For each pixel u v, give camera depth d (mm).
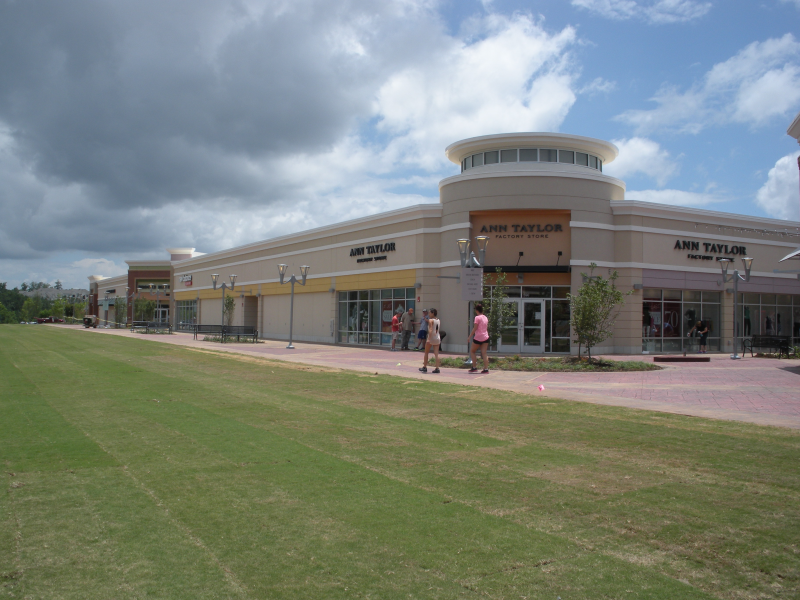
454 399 11523
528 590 3689
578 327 19219
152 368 17172
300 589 3691
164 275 73562
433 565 4039
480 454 7109
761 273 30156
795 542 4473
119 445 7422
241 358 21469
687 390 13102
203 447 7340
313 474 6195
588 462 6754
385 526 4738
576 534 4609
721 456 7012
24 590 3658
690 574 3939
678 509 5176
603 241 26047
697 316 28328
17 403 10648
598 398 11680
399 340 28969
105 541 4406
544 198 25531
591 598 3596
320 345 32656
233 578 3834
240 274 47188
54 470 6266
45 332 47406
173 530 4625
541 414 9852
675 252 27469
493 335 21578
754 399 11688
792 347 25172
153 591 3656
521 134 27797
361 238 32562
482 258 20297
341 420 9234
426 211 27859
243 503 5266
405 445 7559
